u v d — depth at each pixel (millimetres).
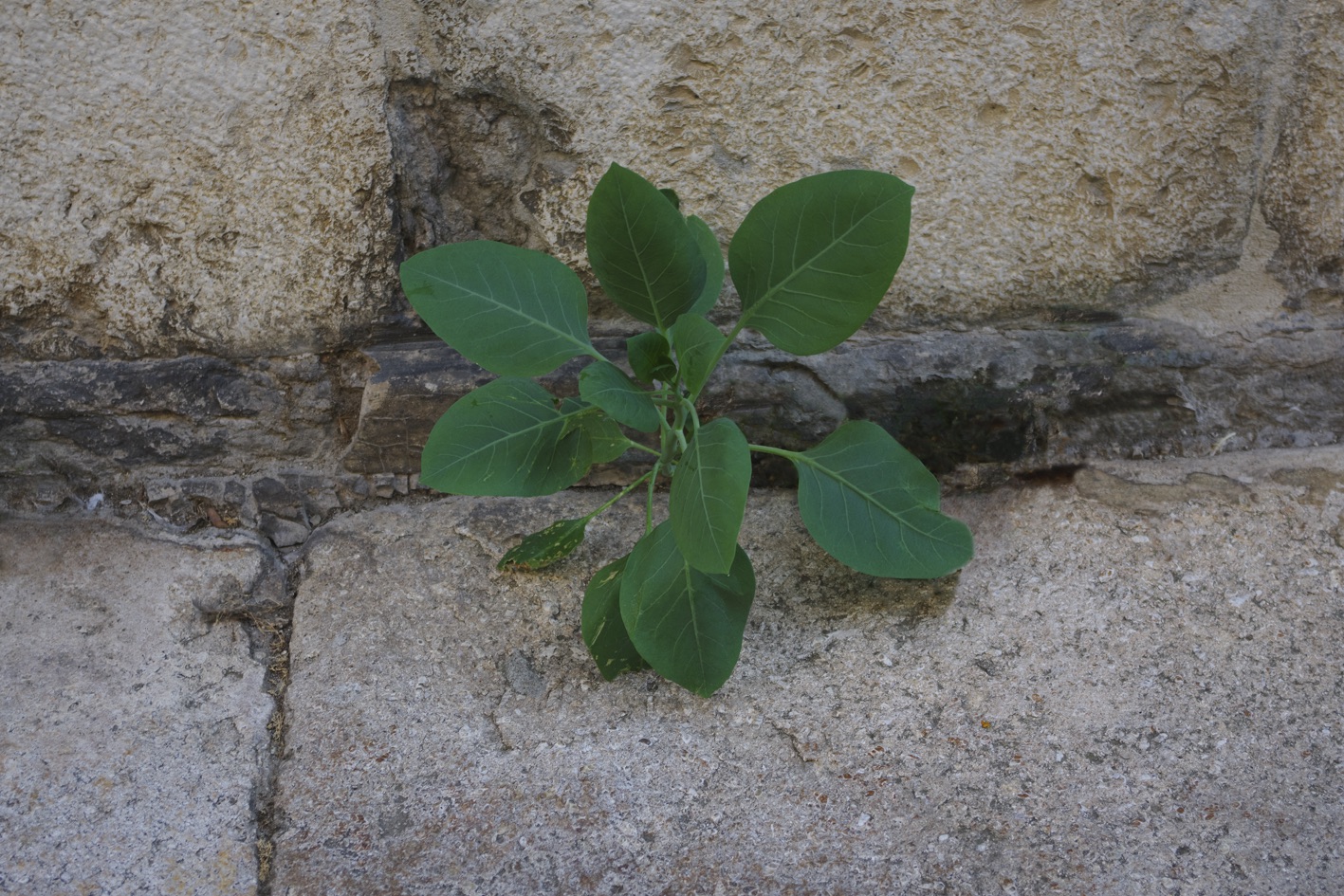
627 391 1363
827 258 1350
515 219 1522
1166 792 1367
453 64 1482
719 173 1505
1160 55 1483
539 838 1356
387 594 1471
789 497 1534
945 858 1345
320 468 1543
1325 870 1337
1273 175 1511
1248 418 1536
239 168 1483
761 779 1378
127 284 1500
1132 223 1515
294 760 1392
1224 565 1463
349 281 1506
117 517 1526
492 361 1381
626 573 1394
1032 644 1433
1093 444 1527
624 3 1469
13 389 1513
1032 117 1494
